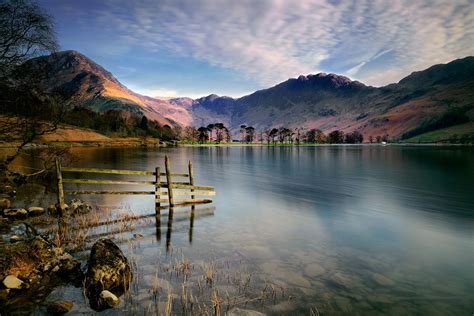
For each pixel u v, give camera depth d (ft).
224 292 26.86
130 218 52.08
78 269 30.17
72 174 106.63
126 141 402.31
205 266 32.45
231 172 138.41
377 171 147.95
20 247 30.17
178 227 48.49
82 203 57.31
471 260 36.50
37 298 24.73
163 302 24.76
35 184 82.33
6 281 25.39
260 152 357.82
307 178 119.34
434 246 41.47
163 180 105.19
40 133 58.23
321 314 23.86
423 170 152.76
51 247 32.27
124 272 27.91
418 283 30.12
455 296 27.55
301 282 29.43
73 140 315.17
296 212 61.31
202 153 303.48
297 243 41.68
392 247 40.91
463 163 197.47
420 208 66.49
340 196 80.43
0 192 69.41
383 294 27.61
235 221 53.21
